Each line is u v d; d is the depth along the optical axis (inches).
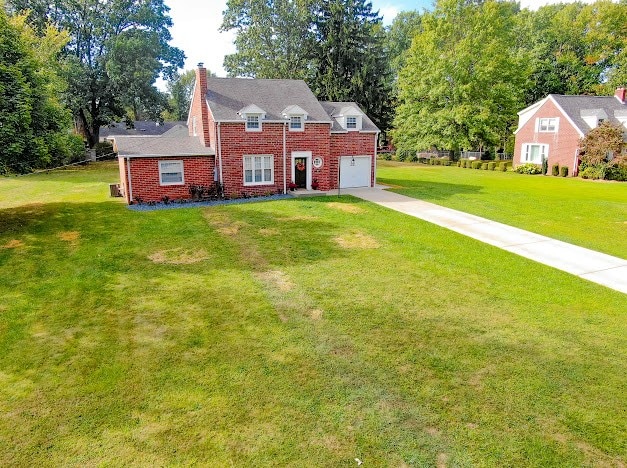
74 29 1688.0
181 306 360.5
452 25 1657.2
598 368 270.8
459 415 225.9
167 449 201.9
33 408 231.5
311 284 411.5
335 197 882.8
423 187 1051.3
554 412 229.0
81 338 306.3
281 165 916.0
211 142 878.4
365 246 538.6
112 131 2551.7
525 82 1736.0
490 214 737.6
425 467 191.3
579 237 593.9
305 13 1737.2
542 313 351.3
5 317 337.4
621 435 212.1
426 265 469.7
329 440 207.8
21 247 524.1
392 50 2694.4
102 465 192.2
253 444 205.2
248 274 437.1
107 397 240.4
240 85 956.6
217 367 270.1
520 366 272.4
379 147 2309.3
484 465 192.9
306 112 906.7
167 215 702.5
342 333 314.8
